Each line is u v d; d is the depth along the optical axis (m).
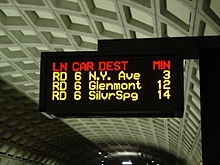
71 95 6.77
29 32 16.28
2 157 32.91
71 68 6.85
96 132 38.81
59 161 47.94
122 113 6.67
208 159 6.32
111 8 12.41
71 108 6.72
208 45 6.65
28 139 35.72
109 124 33.47
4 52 18.30
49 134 37.75
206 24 9.77
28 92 24.67
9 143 32.94
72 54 6.86
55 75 6.85
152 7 10.73
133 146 49.22
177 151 37.75
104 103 6.66
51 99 6.80
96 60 6.81
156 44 6.76
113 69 6.75
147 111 6.53
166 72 6.59
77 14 13.25
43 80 6.84
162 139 34.78
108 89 6.69
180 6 10.05
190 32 10.88
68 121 32.88
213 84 6.57
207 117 6.48
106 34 14.55
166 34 12.42
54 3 12.93
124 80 6.68
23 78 22.33
